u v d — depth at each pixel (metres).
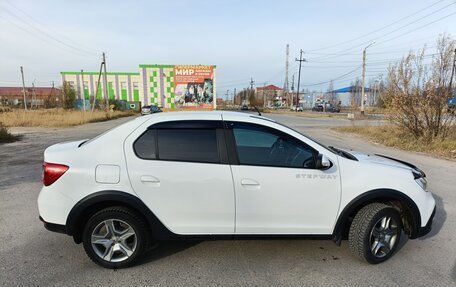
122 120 30.11
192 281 2.89
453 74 10.83
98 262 3.06
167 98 39.88
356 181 3.12
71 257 3.30
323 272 3.07
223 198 3.01
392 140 12.38
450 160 9.19
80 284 2.82
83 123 24.28
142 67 39.12
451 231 4.06
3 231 3.90
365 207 3.20
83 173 2.91
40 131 17.61
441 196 5.54
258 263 3.23
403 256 3.41
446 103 11.17
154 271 3.05
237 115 3.25
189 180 2.96
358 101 52.00
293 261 3.28
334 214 3.13
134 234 3.04
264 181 3.02
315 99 88.44
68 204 2.92
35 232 3.88
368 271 3.11
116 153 2.99
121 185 2.92
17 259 3.24
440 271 3.11
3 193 5.42
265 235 3.11
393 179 3.20
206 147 3.06
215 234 3.08
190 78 39.34
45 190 2.99
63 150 3.13
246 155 3.07
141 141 3.04
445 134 11.41
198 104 39.81
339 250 3.53
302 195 3.06
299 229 3.12
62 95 53.03
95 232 3.03
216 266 3.16
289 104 79.06
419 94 11.48
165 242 3.66
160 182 2.94
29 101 71.50
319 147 3.19
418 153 10.47
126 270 3.06
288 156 3.13
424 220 3.33
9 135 13.09
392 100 12.30
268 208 3.05
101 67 38.50
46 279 2.88
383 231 3.24
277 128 3.16
